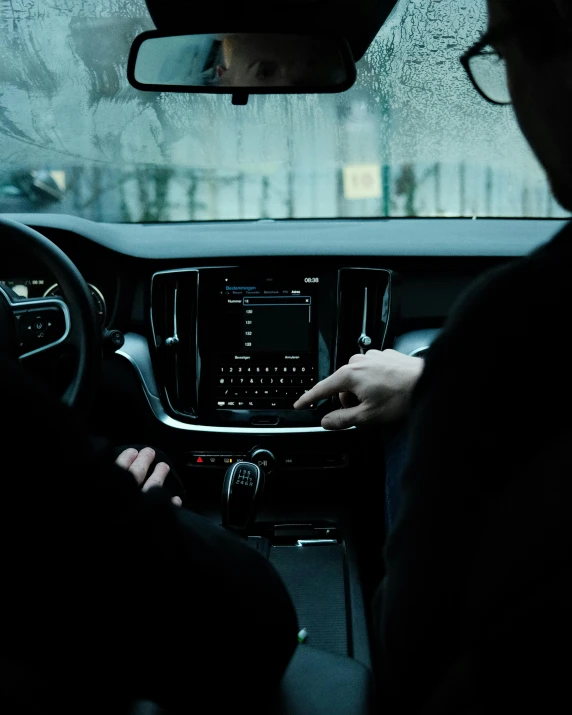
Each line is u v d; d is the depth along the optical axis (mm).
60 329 1136
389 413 1105
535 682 316
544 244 367
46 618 409
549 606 308
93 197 2176
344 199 2146
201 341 1542
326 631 1268
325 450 1551
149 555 416
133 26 2902
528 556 316
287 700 766
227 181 2600
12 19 2883
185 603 449
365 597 1399
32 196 2230
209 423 1553
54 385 1211
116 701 607
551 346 330
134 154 2785
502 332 348
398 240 1556
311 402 1178
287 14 953
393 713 479
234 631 500
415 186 1779
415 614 390
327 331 1537
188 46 1059
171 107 2814
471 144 2203
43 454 373
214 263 1518
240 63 1125
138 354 1540
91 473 392
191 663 472
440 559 369
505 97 407
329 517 1585
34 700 560
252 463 1367
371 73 2389
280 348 1540
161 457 1300
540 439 329
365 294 1540
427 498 375
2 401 364
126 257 1509
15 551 380
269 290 1532
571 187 361
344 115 2498
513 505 329
